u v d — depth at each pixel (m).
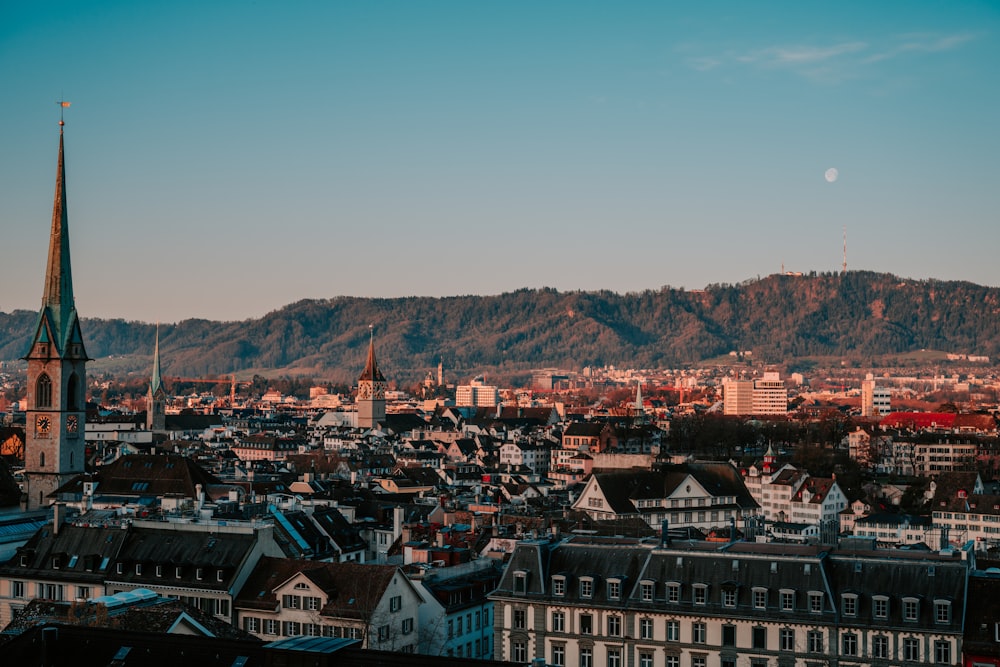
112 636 138.25
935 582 198.25
